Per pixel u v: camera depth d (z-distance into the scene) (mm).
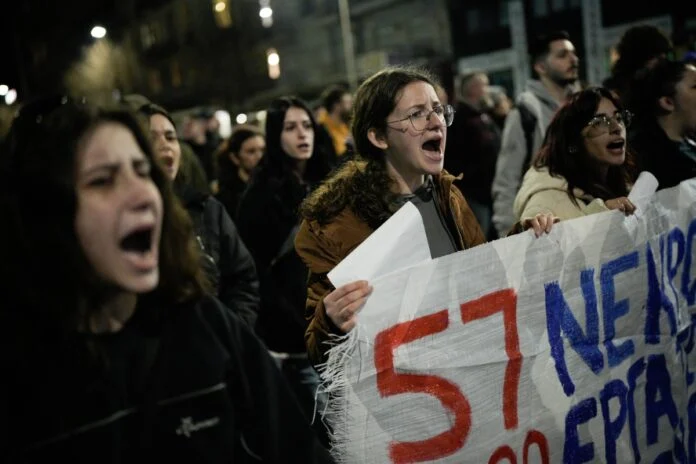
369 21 27281
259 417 1410
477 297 1910
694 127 3297
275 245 3311
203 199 2797
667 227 2502
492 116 7355
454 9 24047
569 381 2121
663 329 2463
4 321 1200
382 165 2162
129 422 1244
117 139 1236
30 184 1198
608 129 2584
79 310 1220
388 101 2068
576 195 2627
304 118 3551
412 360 1789
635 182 2635
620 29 18109
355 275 1721
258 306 2902
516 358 1985
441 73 6406
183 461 1272
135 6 33406
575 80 4246
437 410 1826
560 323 2109
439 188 2219
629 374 2318
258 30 30766
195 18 32156
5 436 1163
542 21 21672
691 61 4215
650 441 2383
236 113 31219
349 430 1696
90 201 1198
